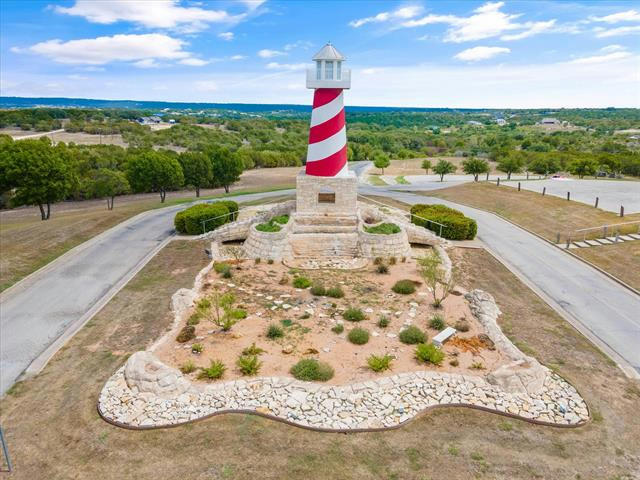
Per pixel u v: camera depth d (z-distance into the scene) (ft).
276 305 63.87
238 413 41.68
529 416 42.16
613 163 225.76
